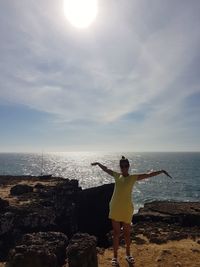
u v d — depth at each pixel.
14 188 28.98
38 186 30.91
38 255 7.43
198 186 77.94
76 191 31.91
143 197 60.22
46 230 23.34
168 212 19.69
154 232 13.88
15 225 21.86
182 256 10.28
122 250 10.86
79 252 7.87
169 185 80.56
